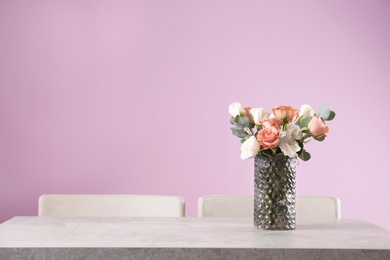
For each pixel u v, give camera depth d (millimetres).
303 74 4004
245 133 2141
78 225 2191
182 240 1827
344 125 4012
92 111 3908
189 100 3955
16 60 3883
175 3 3971
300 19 4020
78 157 3896
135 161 3922
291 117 2059
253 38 3998
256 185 2119
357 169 4008
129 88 3932
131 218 2432
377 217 4008
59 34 3910
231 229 2105
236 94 3975
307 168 3984
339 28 4043
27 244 1720
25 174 3865
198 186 3934
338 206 2809
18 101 3875
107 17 3936
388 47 4059
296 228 2164
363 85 4039
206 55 3973
